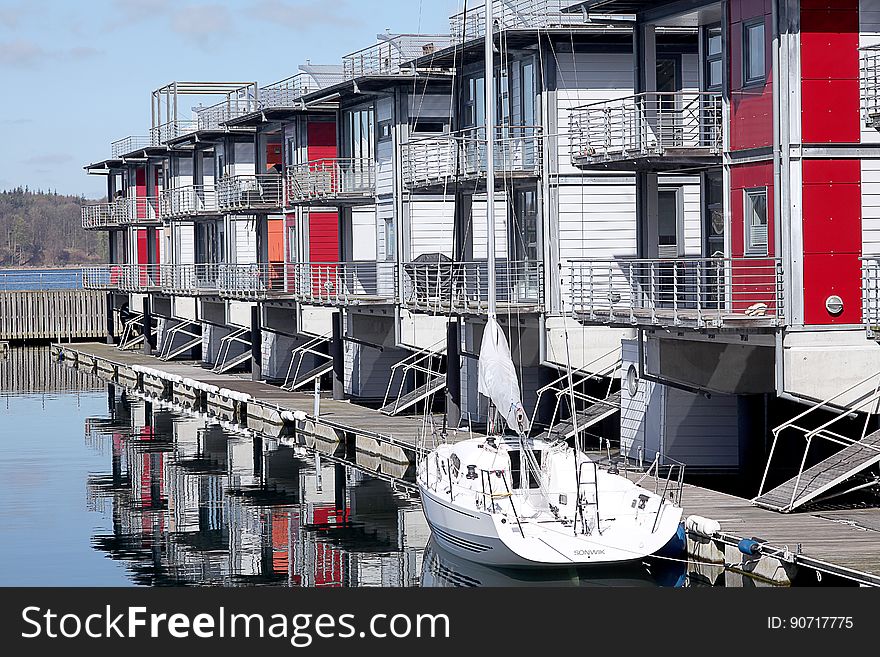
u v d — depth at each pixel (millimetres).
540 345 32469
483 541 20594
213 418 43531
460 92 37562
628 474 26812
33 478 31688
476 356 34062
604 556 19688
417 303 36906
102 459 34625
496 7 33375
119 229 75500
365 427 34938
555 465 21703
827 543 19469
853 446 23453
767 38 24891
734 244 26141
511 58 34406
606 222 32625
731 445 27766
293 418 39406
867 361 24344
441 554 22734
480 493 21625
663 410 27641
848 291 24359
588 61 32500
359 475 31906
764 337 24547
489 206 25516
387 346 40469
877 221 24453
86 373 59812
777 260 24250
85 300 74438
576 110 31000
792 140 24203
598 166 28906
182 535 25188
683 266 31766
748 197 25750
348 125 45219
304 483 30812
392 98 40812
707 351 26219
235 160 56062
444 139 38156
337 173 44375
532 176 32719
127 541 24688
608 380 34031
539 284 32531
